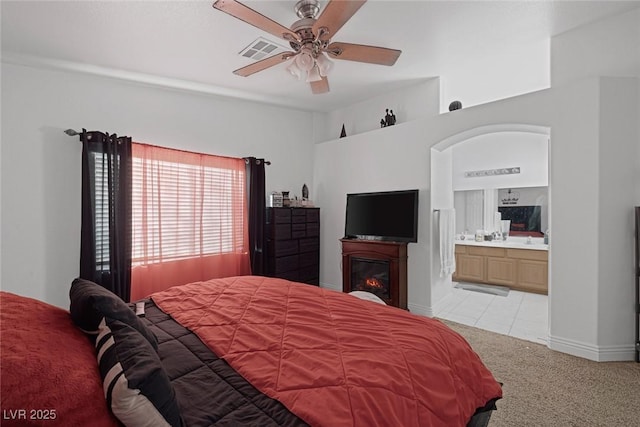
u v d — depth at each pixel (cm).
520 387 228
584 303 274
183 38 287
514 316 388
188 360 134
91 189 329
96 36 281
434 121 377
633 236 267
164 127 390
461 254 572
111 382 78
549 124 291
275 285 236
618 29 273
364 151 455
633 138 266
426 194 387
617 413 197
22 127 310
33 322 99
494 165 554
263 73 370
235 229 441
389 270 396
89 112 342
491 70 384
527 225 550
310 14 244
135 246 358
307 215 491
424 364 128
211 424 96
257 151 474
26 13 245
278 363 126
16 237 308
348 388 107
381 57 248
